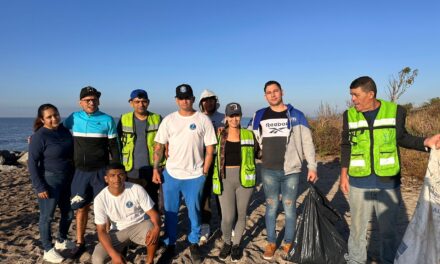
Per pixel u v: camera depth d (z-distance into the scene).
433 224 2.89
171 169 4.18
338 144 12.15
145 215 4.11
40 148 3.92
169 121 4.19
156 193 4.81
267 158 4.15
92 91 4.11
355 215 3.52
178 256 4.40
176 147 4.14
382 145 3.33
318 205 3.85
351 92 3.42
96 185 4.19
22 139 59.94
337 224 5.42
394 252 3.43
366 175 3.39
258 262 4.17
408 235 3.06
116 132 4.37
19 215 6.32
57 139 4.04
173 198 4.23
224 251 4.29
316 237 3.77
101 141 4.19
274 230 4.25
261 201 6.91
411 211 5.84
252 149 4.19
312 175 4.03
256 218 5.80
